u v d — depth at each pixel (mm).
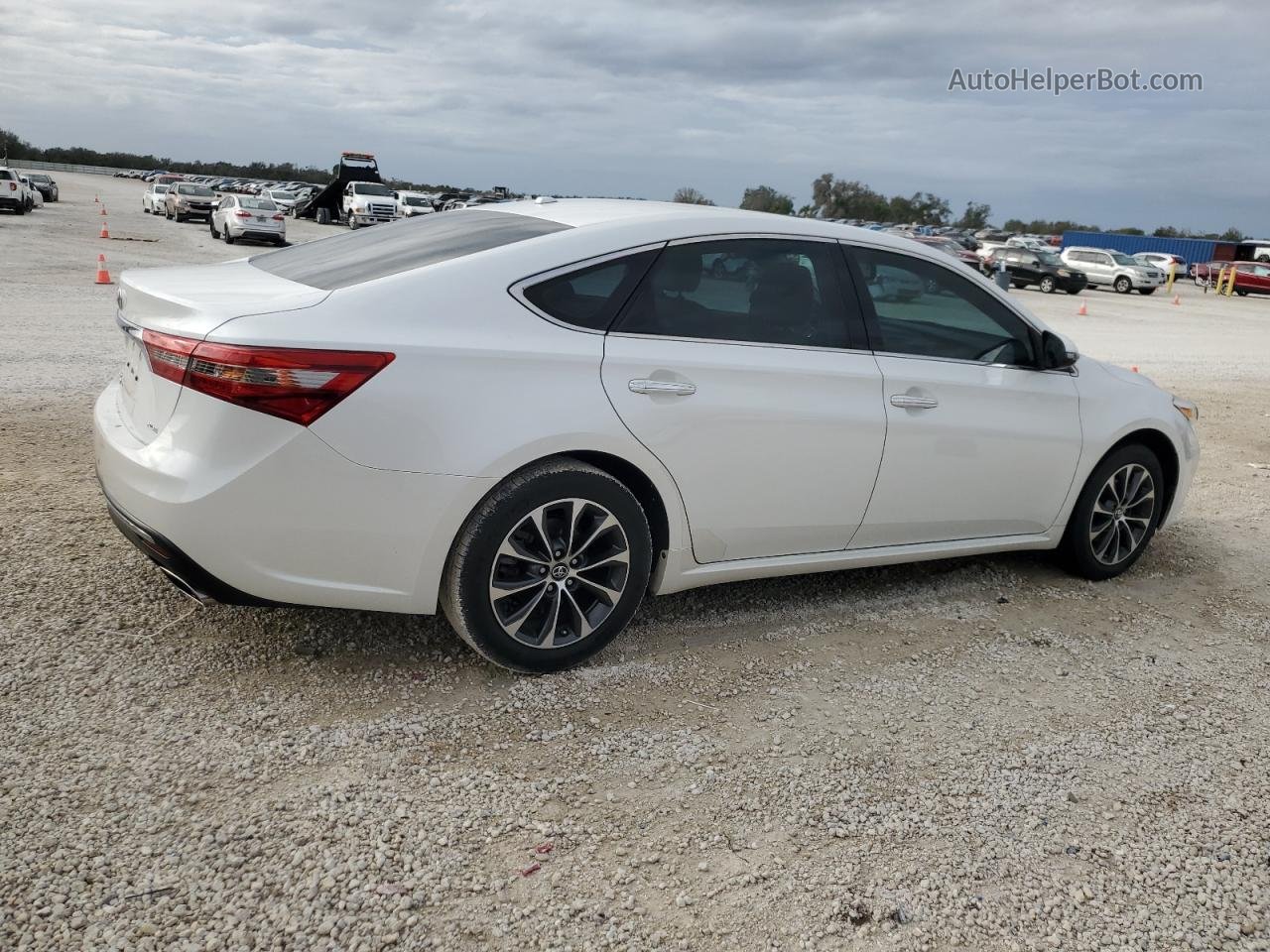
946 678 3619
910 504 3984
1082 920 2404
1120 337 18812
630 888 2379
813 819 2701
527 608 3195
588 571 3324
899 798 2834
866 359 3781
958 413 4012
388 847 2428
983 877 2529
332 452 2822
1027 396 4246
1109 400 4582
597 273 3264
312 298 2961
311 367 2777
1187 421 4980
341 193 45844
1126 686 3684
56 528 4227
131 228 31656
